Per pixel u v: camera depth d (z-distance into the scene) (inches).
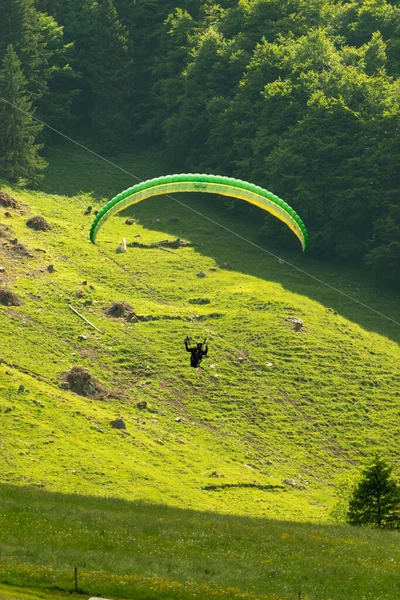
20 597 5022.1
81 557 5639.8
